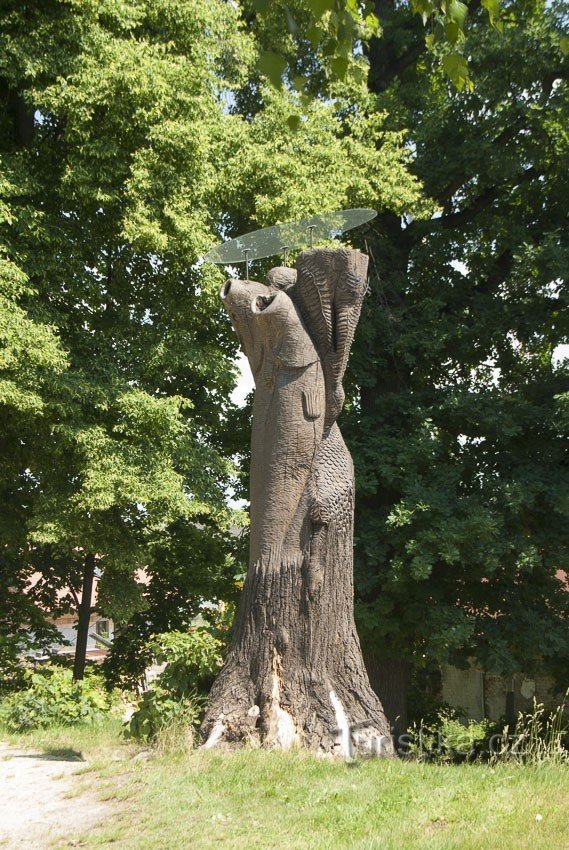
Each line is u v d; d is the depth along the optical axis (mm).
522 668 15945
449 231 18516
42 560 19656
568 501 14633
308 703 7840
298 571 8023
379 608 15086
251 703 7867
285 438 8102
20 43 13594
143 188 13898
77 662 19359
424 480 15648
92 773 7379
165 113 14203
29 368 13094
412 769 7184
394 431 16609
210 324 16156
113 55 13844
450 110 17406
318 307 8133
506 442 16141
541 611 16031
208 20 15102
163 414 13867
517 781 6789
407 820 5883
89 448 13711
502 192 18859
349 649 8148
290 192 14492
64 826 6129
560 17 16391
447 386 16906
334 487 8164
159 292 15727
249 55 16078
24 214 13594
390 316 16938
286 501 8102
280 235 9352
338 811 6059
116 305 15547
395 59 19469
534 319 16922
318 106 16203
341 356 8156
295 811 6121
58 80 13586
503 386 17469
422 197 17406
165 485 13672
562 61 15859
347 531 8234
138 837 5773
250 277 15695
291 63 16906
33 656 21156
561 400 14469
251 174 14875
